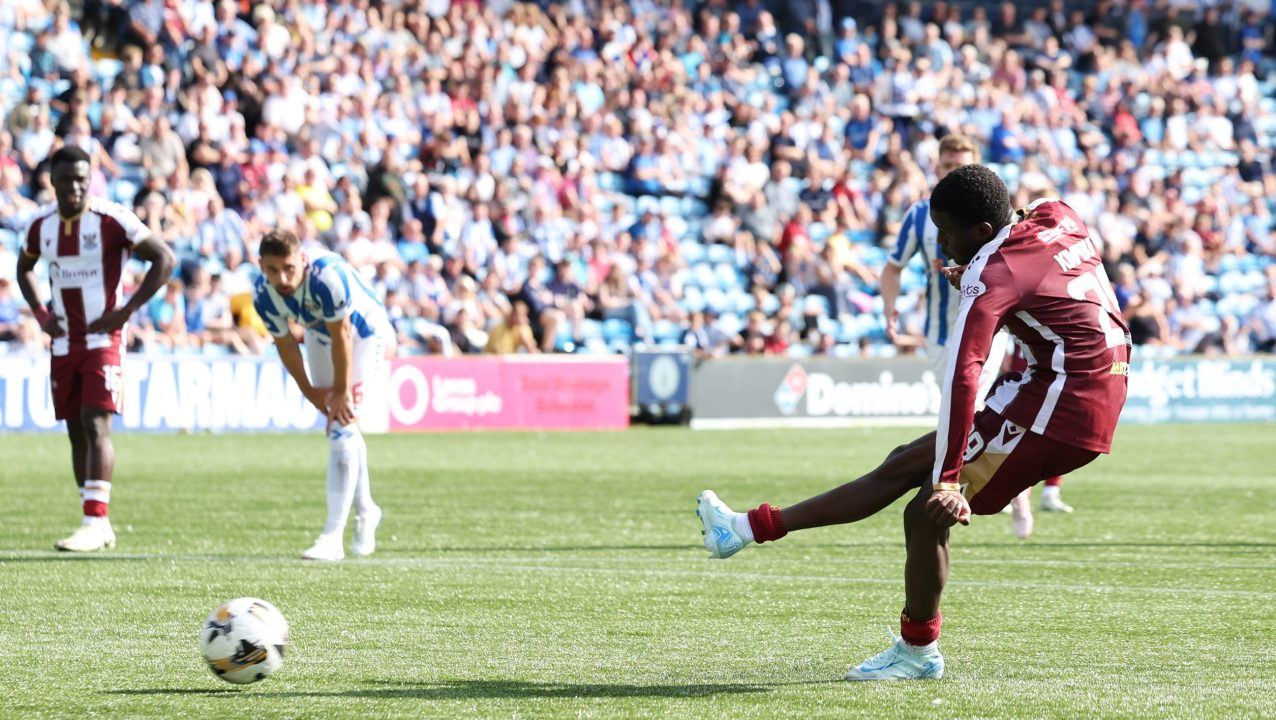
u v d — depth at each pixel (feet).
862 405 212.02
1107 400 45.14
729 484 122.93
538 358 193.77
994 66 280.51
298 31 221.25
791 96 261.44
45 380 167.63
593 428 196.85
